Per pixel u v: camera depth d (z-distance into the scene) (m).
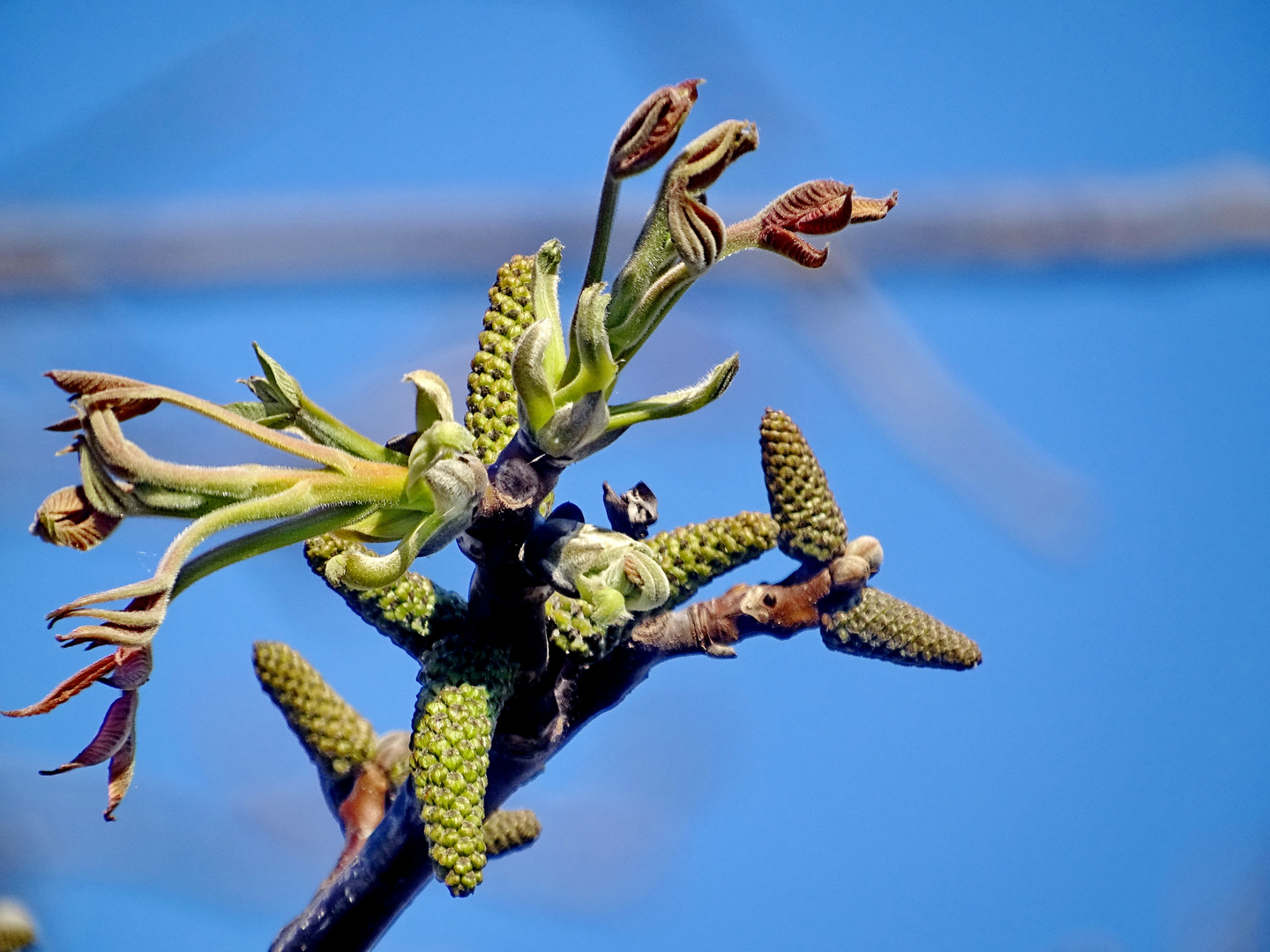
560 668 0.54
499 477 0.52
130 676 0.50
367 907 0.54
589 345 0.51
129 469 0.50
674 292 0.51
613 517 0.54
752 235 0.52
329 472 0.51
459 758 0.52
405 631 0.54
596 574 0.52
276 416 0.52
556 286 0.52
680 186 0.51
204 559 0.51
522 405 0.52
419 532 0.52
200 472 0.51
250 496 0.51
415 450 0.52
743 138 0.51
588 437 0.52
